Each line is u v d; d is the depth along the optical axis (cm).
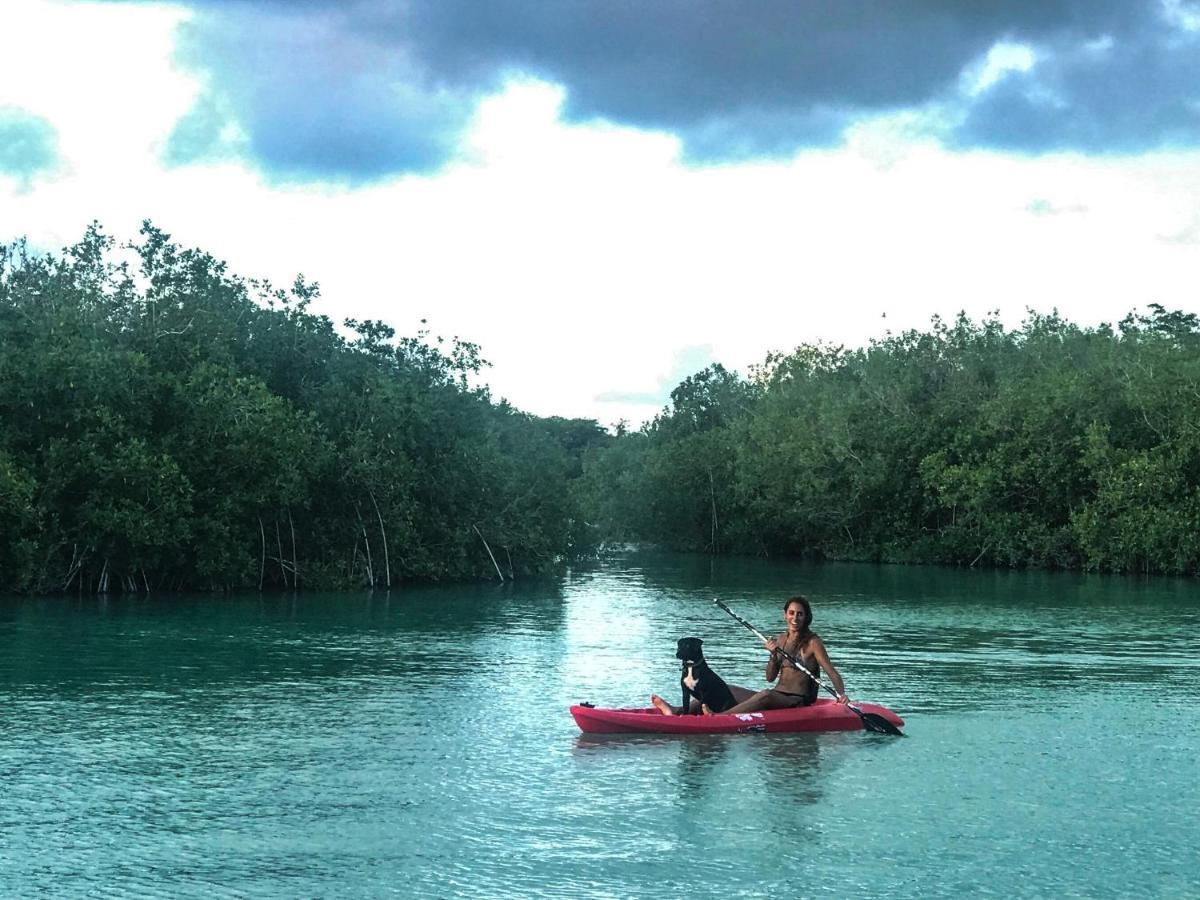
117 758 1240
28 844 942
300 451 3491
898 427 6156
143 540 3153
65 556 3269
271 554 3684
